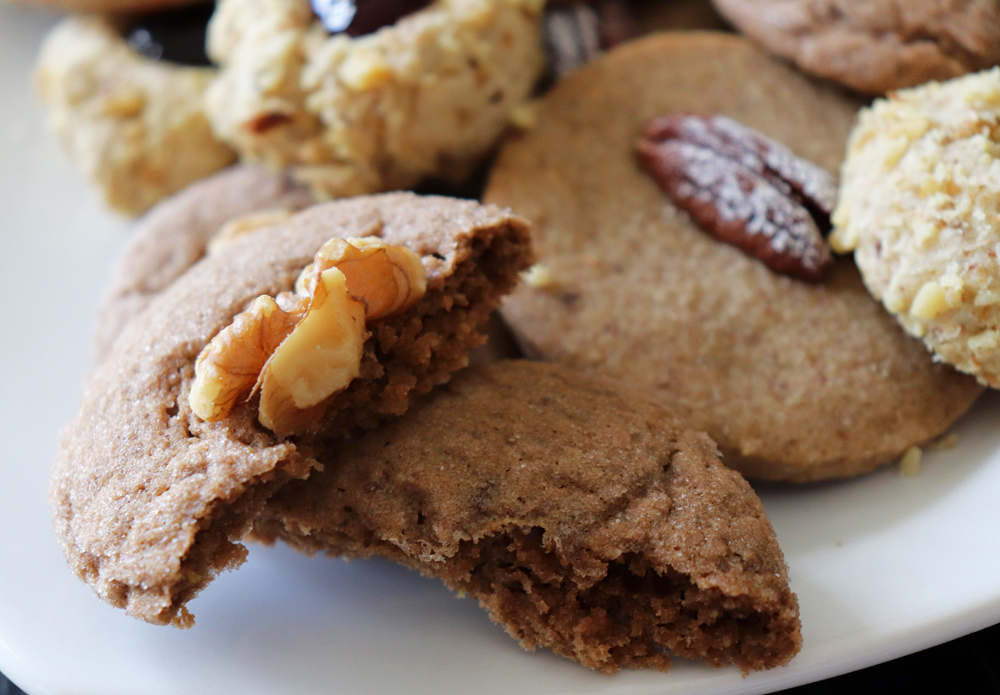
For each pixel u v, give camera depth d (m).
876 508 0.15
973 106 0.15
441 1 0.18
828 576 0.14
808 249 0.16
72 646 0.14
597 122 0.18
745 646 0.13
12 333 0.18
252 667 0.14
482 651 0.14
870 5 0.17
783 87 0.18
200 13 0.21
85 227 0.21
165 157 0.20
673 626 0.14
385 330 0.14
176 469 0.13
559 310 0.17
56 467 0.14
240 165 0.20
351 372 0.14
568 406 0.15
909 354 0.16
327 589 0.15
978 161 0.15
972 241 0.15
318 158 0.18
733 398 0.16
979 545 0.14
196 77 0.21
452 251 0.15
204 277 0.15
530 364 0.15
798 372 0.16
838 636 0.13
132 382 0.14
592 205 0.18
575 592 0.14
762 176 0.17
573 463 0.14
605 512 0.14
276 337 0.14
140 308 0.17
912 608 0.14
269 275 0.15
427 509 0.14
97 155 0.20
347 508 0.14
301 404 0.13
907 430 0.16
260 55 0.18
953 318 0.15
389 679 0.14
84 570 0.13
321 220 0.15
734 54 0.19
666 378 0.16
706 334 0.16
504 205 0.18
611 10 0.21
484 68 0.18
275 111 0.18
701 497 0.14
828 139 0.18
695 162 0.17
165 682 0.14
